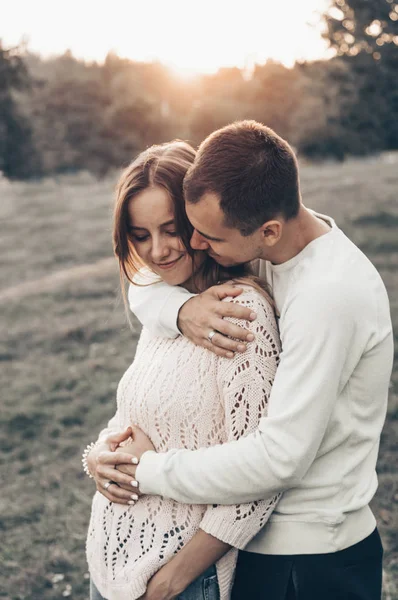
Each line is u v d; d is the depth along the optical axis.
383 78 29.56
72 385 5.88
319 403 1.51
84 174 39.59
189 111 48.28
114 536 1.79
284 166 1.56
